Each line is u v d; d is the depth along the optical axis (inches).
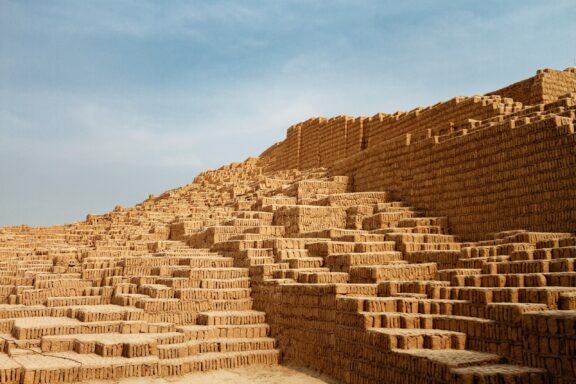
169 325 737.0
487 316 526.6
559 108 879.7
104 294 895.7
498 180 873.5
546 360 443.2
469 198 934.4
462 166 956.0
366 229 1049.5
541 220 792.3
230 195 1942.7
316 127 1994.3
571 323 423.2
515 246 667.4
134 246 1280.8
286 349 732.7
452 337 524.4
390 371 521.7
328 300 656.4
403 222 985.5
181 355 673.0
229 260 946.1
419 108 1450.5
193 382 613.9
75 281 949.2
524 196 823.7
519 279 558.9
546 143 791.7
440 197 1006.4
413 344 522.6
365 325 574.2
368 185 1255.5
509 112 1117.1
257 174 2385.6
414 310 594.9
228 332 749.9
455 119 1253.7
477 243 792.9
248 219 1153.4
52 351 654.5
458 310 566.6
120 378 609.0
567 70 1237.1
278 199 1302.9
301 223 1085.1
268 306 795.4
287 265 834.8
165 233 1487.5
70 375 587.5
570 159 754.2
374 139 1638.8
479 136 919.0
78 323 716.7
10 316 778.8
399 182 1135.0
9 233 2005.4
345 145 1795.0
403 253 821.9
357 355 583.5
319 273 739.4
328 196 1185.4
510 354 480.1
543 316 448.5
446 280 666.2
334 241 882.1
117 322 724.0
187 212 1825.8
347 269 776.3
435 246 825.5
